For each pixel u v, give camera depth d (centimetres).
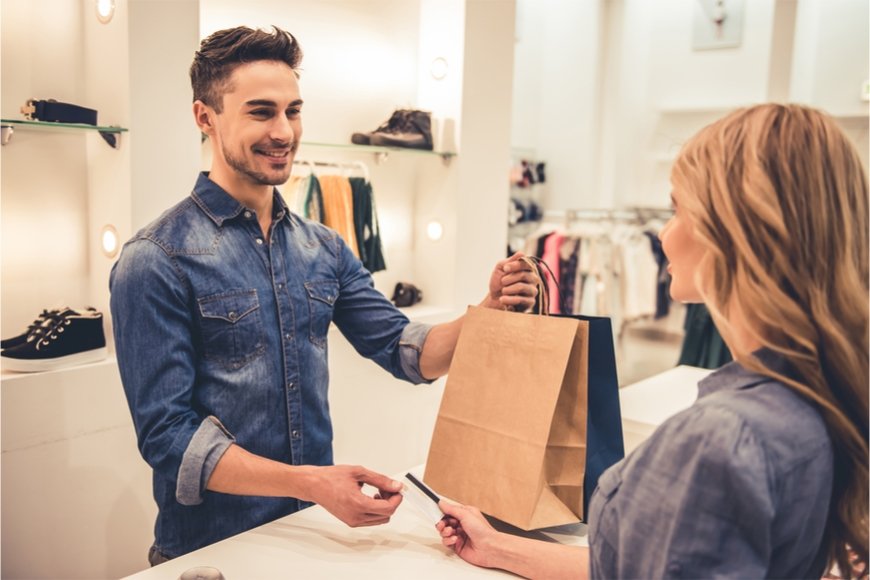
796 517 66
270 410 141
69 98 211
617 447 131
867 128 431
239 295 137
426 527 130
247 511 139
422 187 309
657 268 462
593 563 78
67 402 191
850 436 69
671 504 67
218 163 141
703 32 484
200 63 136
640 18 500
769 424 65
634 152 513
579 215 496
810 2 440
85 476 196
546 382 120
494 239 317
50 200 210
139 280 128
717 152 72
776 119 70
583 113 495
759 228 68
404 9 306
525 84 497
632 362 515
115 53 199
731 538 64
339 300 165
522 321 125
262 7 261
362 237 276
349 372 271
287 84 135
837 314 69
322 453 152
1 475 180
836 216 68
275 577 111
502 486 123
